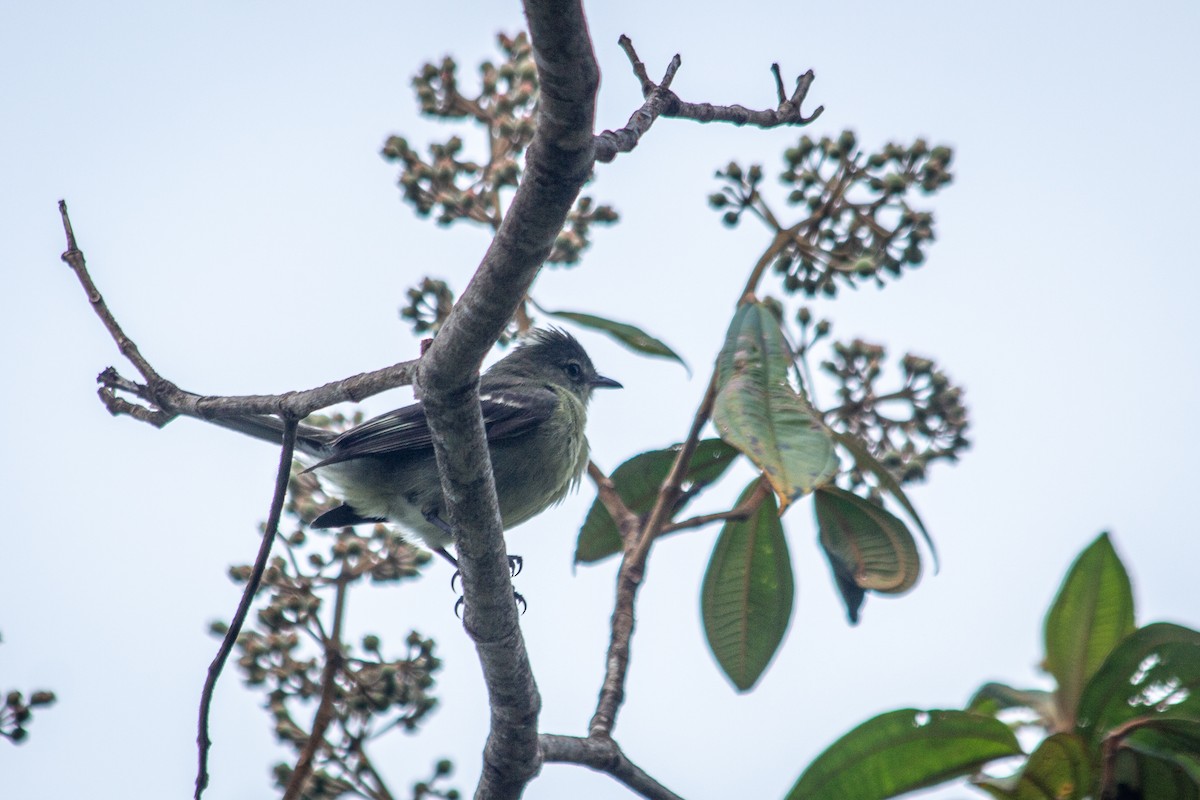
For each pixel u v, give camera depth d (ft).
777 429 25.50
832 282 30.76
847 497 30.58
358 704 30.25
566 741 26.35
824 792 24.73
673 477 29.09
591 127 18.47
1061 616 25.85
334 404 25.26
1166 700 24.40
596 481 31.94
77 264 29.32
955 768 24.73
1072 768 23.88
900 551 30.22
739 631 31.81
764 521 31.94
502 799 26.37
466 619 26.05
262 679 31.12
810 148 30.83
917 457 31.81
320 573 31.78
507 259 20.30
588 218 34.91
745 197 30.89
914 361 32.12
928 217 30.40
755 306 27.55
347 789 29.68
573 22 16.79
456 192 33.78
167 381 28.32
